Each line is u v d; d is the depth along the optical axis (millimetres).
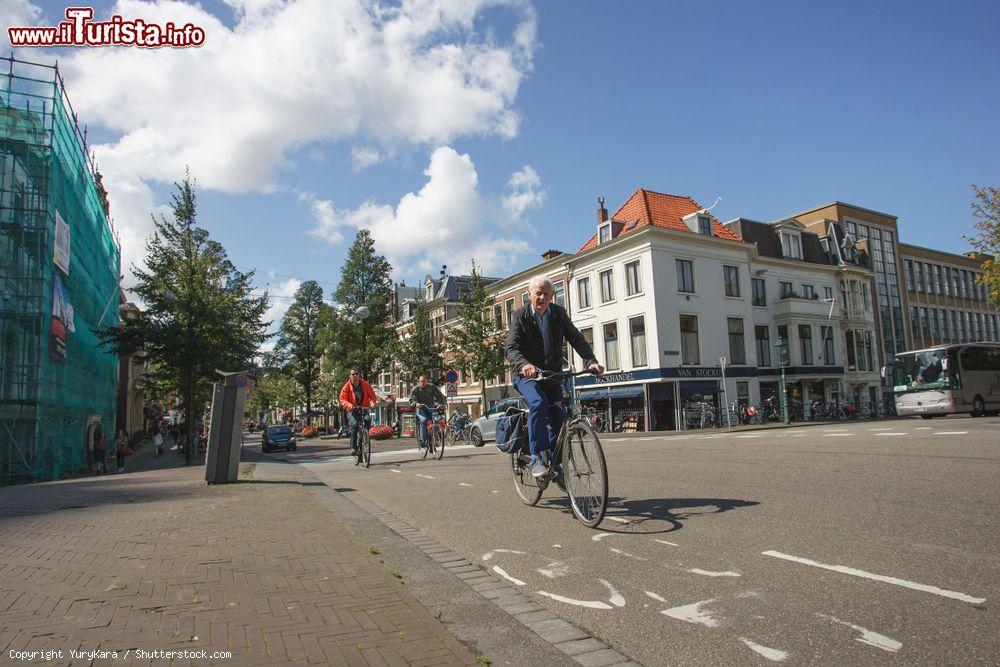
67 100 21078
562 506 5902
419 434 13742
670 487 6703
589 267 33781
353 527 5270
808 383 37438
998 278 24938
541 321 5539
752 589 3309
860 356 40719
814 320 37125
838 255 42719
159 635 2637
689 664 2514
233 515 5754
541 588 3559
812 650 2557
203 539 4637
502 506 6188
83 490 8359
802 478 6883
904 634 2646
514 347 5488
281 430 35219
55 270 19703
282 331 57750
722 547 4121
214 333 23781
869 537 4152
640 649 2680
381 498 7395
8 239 18031
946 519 4547
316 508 6203
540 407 5340
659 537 4477
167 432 60750
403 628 2775
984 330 56312
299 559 4008
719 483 6828
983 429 13023
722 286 32750
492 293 40875
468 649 2650
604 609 3176
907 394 25219
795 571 3549
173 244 24656
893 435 12773
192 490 7926
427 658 2455
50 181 18984
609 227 33000
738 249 33656
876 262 47844
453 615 3105
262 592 3275
